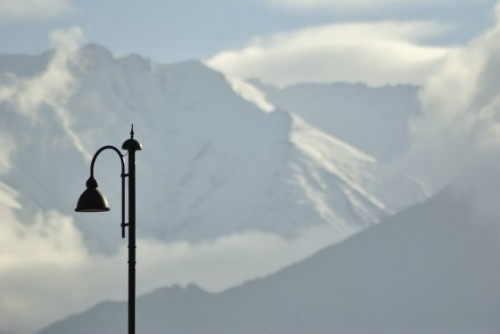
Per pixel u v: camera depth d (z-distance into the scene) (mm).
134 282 88375
